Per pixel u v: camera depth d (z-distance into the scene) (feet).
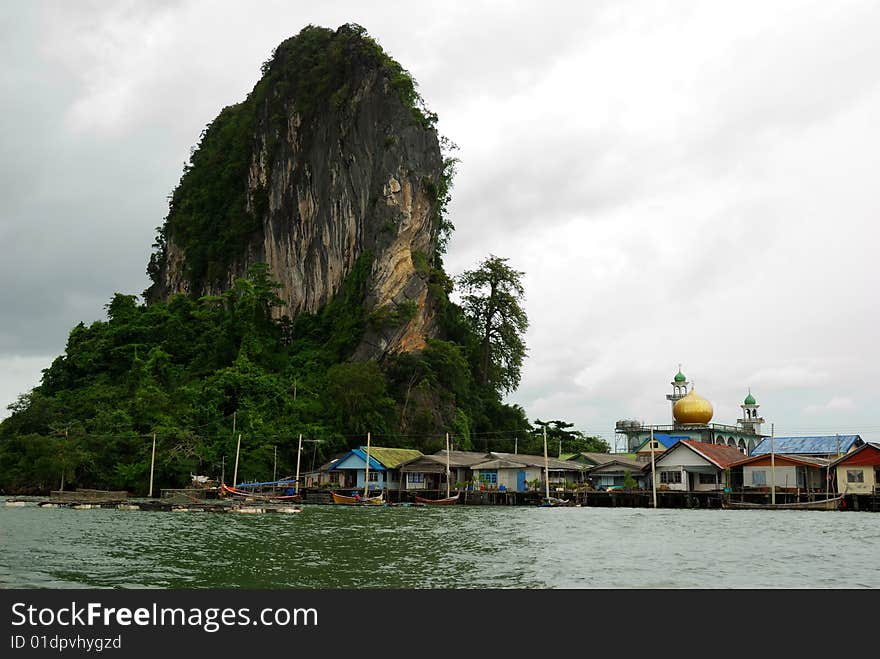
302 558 111.55
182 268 586.45
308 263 479.41
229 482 328.70
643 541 137.39
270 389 370.12
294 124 501.97
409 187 437.17
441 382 401.70
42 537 137.69
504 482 308.40
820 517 211.82
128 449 337.31
